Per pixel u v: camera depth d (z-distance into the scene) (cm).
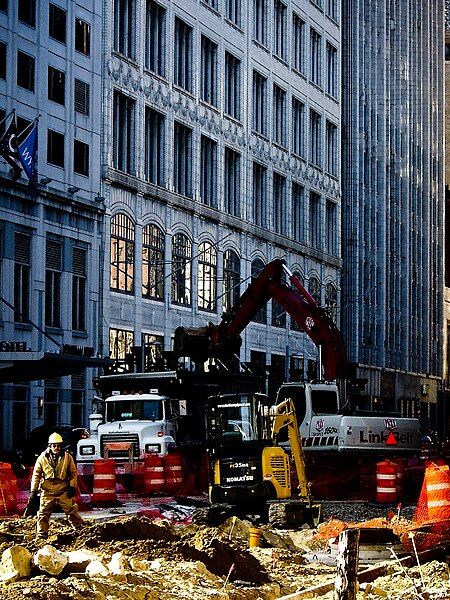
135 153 7112
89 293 6581
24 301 6075
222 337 5012
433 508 3164
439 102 14700
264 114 9094
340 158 10631
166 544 2061
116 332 6838
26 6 6119
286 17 9538
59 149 6359
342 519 3744
